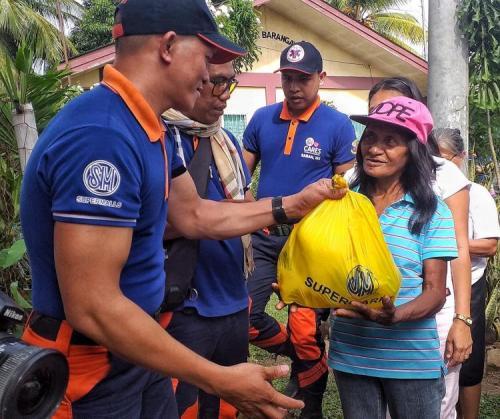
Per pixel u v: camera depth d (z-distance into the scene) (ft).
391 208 8.57
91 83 37.40
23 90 11.96
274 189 14.38
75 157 5.27
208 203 8.25
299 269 8.18
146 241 5.99
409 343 8.38
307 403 13.17
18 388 4.58
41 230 5.63
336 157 14.25
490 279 18.16
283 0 41.11
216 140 9.57
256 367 5.98
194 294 9.00
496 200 18.12
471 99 19.65
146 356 5.43
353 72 45.29
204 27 5.96
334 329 8.87
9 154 13.35
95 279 5.26
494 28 18.61
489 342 18.37
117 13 6.03
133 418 6.55
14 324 5.22
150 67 5.84
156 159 5.91
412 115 8.31
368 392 8.70
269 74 42.93
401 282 8.25
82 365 5.97
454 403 10.20
